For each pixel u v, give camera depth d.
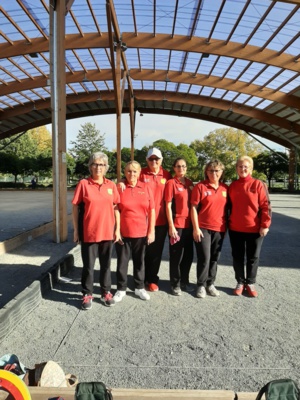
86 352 2.73
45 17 13.25
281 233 8.92
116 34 13.84
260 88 20.14
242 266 4.06
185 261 4.16
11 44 15.20
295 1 10.42
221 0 11.92
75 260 5.49
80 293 4.06
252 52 15.37
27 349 2.77
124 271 3.84
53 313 3.47
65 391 1.81
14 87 20.23
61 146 6.84
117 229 3.76
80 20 13.87
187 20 13.79
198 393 1.78
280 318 3.42
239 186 3.85
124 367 2.52
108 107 31.30
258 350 2.79
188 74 20.14
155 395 1.77
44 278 3.96
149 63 19.08
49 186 40.22
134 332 3.07
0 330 2.86
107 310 3.55
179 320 3.33
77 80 20.19
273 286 4.43
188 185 4.01
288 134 30.56
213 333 3.07
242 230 3.88
